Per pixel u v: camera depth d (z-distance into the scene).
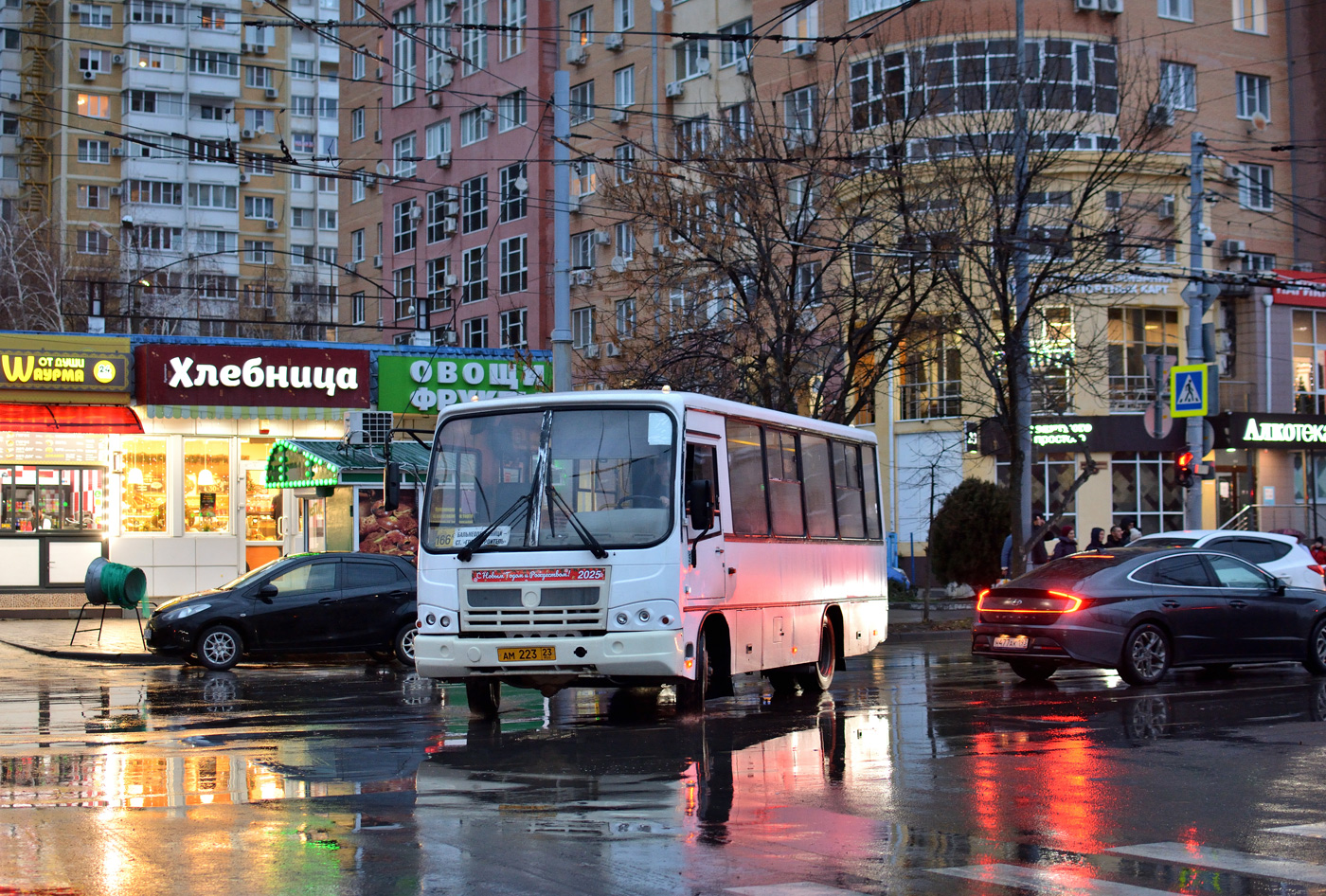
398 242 60.19
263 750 11.57
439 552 12.98
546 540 12.75
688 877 6.96
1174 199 38.09
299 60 91.56
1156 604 16.83
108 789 9.62
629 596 12.56
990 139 28.52
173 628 19.62
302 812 8.73
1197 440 29.73
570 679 12.91
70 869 7.11
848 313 29.86
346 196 64.44
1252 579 17.73
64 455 31.95
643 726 13.19
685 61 46.38
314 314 73.75
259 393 32.28
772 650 14.93
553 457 13.03
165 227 84.50
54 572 31.69
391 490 13.86
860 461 18.62
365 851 7.57
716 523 13.59
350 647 20.16
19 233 55.62
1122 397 38.84
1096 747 11.60
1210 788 9.62
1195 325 30.02
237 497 33.00
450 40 56.56
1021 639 16.66
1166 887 6.75
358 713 14.41
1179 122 39.19
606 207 40.03
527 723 13.50
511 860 7.33
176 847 7.66
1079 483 29.33
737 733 12.65
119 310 61.22
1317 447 41.53
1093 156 34.41
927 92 29.53
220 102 87.94
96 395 31.03
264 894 6.58
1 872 7.02
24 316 52.00
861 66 30.50
